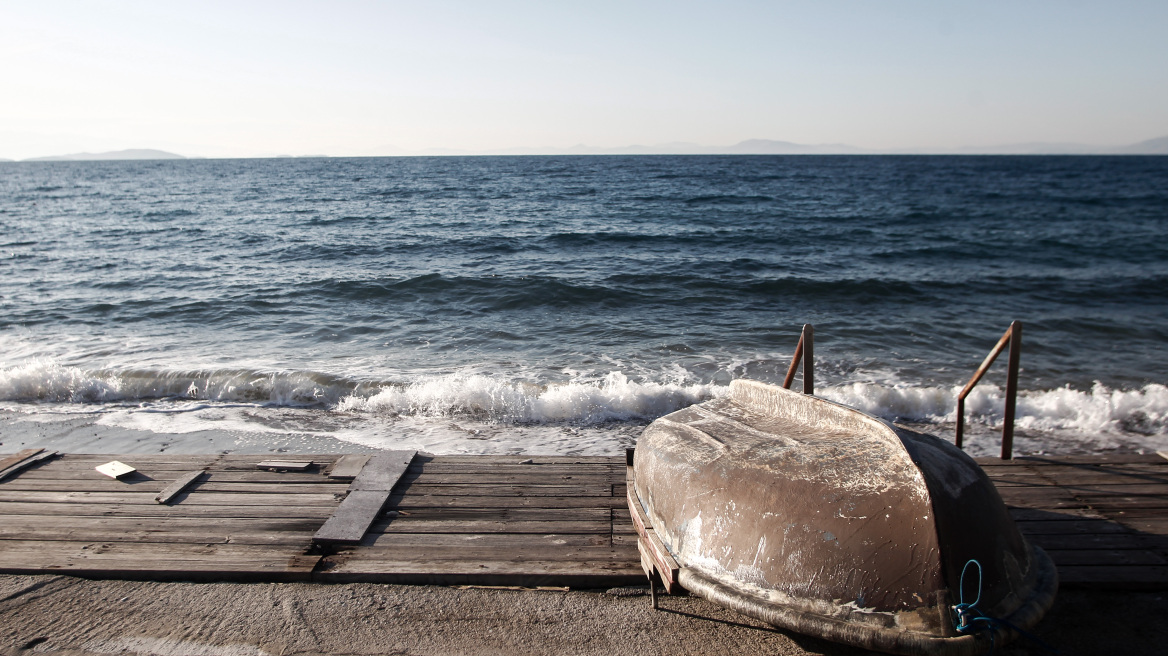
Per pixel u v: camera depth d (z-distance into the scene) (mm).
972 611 2686
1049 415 7996
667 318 13289
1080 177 78938
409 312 13695
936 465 3082
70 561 4020
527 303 14484
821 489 3053
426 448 7059
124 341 11344
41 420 7855
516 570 3934
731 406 4191
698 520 3338
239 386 8891
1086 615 3625
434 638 3473
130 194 53875
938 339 11750
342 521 4441
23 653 3303
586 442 7250
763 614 2900
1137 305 14719
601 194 48094
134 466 5391
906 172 88562
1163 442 7164
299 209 38219
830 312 13883
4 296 14914
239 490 4992
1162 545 4164
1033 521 4473
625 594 3834
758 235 26000
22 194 55562
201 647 3385
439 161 167000
